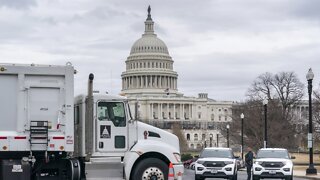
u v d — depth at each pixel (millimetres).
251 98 135500
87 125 20672
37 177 19703
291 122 112438
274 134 101938
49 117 19625
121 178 20750
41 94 19625
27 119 19438
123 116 21125
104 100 20906
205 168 32969
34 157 19609
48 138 19516
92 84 20609
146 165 20750
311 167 43625
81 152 20734
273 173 33938
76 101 21250
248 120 106312
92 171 20578
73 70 19828
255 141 103062
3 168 19031
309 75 43094
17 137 19297
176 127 195250
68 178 19984
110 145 20891
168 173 20734
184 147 173375
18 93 19422
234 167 33156
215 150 34438
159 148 20906
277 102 110812
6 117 19328
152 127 21484
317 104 100500
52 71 19688
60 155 19984
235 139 112062
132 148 20859
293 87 124625
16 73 19406
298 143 116250
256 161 34562
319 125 99938
